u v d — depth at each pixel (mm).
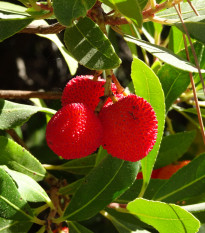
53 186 254
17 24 200
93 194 226
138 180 262
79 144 200
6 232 217
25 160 242
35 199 226
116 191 227
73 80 222
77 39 197
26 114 235
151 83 224
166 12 227
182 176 254
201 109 321
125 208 234
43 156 331
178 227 217
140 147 205
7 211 209
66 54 277
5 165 232
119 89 219
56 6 173
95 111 209
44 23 267
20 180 224
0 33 198
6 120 232
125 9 186
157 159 291
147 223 230
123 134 202
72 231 230
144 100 208
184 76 267
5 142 234
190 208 227
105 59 191
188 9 228
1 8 244
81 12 174
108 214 242
